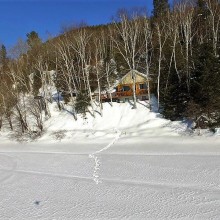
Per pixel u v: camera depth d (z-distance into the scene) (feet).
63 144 153.38
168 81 160.35
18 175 104.73
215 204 66.39
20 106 194.49
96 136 155.22
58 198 78.74
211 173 87.10
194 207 65.77
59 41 211.82
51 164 116.98
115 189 81.51
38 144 160.35
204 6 203.00
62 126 176.65
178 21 200.85
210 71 135.44
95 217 65.62
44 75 204.64
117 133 154.30
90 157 121.90
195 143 124.98
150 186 81.30
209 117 135.85
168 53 181.57
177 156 109.60
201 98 137.18
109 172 98.17
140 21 202.08
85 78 199.00
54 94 222.28
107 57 219.00
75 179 94.12
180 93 151.02
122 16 203.51
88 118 176.65
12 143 170.09
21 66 218.38
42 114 195.93
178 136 137.18
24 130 181.27
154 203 69.87
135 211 66.69
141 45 193.16
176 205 67.62
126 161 109.40
